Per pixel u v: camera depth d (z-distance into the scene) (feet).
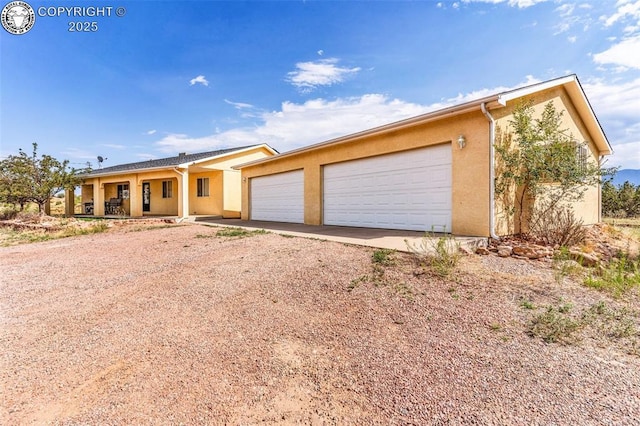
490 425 6.29
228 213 56.70
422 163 26.89
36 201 56.95
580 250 19.95
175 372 8.73
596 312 11.07
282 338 10.36
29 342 10.84
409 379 7.93
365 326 10.82
